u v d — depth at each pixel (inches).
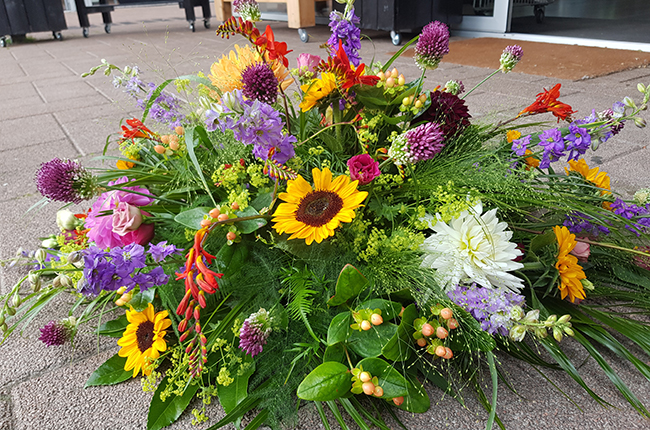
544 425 34.3
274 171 33.4
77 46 242.8
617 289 46.4
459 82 52.3
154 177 42.8
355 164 34.3
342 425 32.2
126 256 31.0
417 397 34.1
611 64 137.8
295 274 37.3
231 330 37.9
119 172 43.8
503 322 33.9
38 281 36.6
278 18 296.8
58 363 42.9
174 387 36.9
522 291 43.4
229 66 41.6
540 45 174.9
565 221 44.3
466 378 37.8
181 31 289.4
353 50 43.6
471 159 42.1
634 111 43.4
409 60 162.1
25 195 77.4
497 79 129.6
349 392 34.0
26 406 38.3
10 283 54.5
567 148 43.9
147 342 37.6
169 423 35.4
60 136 105.5
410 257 36.9
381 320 31.7
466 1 210.4
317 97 38.2
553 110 44.6
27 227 66.9
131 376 40.3
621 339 42.2
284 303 40.9
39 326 47.6
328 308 37.1
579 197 42.8
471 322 34.7
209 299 39.8
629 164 74.9
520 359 39.6
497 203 40.8
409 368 36.4
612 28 195.6
